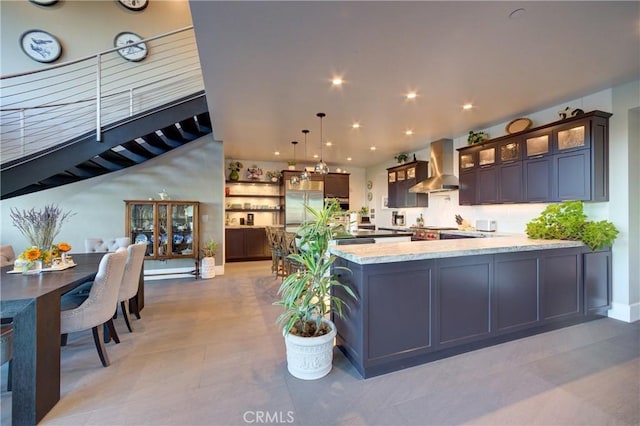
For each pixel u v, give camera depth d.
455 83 3.20
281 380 2.10
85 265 2.81
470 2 1.94
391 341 2.18
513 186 4.21
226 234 7.22
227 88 3.30
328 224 2.40
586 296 3.07
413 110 4.02
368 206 9.02
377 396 1.92
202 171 5.68
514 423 1.67
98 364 2.32
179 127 5.05
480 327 2.50
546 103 3.79
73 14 5.03
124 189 5.25
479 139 4.80
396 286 2.20
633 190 3.26
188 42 5.49
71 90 4.97
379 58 2.67
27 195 4.79
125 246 4.00
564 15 2.08
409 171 6.52
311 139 5.68
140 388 2.00
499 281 2.58
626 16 2.09
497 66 2.83
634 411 1.76
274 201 8.26
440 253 2.30
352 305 2.26
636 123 3.29
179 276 5.47
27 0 4.85
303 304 2.24
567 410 1.78
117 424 1.67
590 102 3.54
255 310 3.61
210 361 2.37
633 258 3.24
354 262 2.17
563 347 2.58
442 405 1.83
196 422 1.68
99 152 3.80
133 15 5.29
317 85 3.23
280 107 3.91
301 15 2.06
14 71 4.79
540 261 2.79
